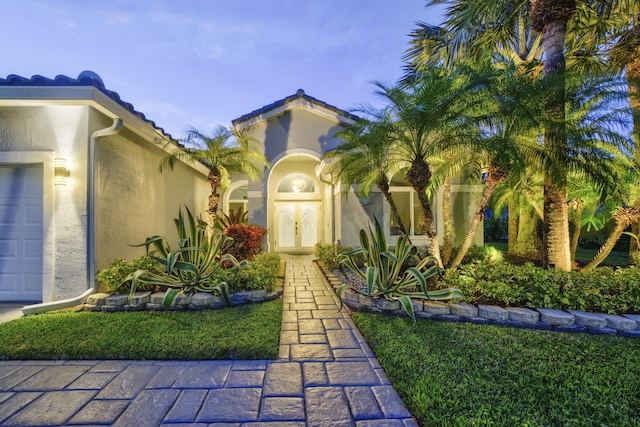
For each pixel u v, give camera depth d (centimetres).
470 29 902
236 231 900
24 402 300
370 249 598
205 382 337
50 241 598
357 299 578
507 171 649
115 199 696
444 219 885
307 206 1598
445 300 554
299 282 835
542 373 336
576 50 989
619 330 464
